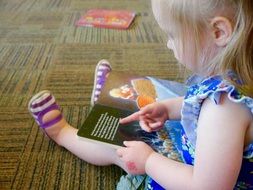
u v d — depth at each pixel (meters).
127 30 1.86
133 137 0.77
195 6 0.51
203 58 0.55
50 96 0.96
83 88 1.26
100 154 0.86
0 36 1.75
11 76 1.34
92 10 2.19
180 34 0.56
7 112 1.10
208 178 0.55
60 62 1.47
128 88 0.98
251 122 0.54
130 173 0.71
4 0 2.38
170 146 0.74
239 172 0.56
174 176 0.60
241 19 0.49
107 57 1.53
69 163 0.90
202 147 0.55
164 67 1.44
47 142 0.97
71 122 1.06
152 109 0.81
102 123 0.82
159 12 0.57
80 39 1.73
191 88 0.62
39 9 2.21
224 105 0.53
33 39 1.72
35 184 0.83
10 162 0.90
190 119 0.61
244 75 0.52
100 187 0.83
